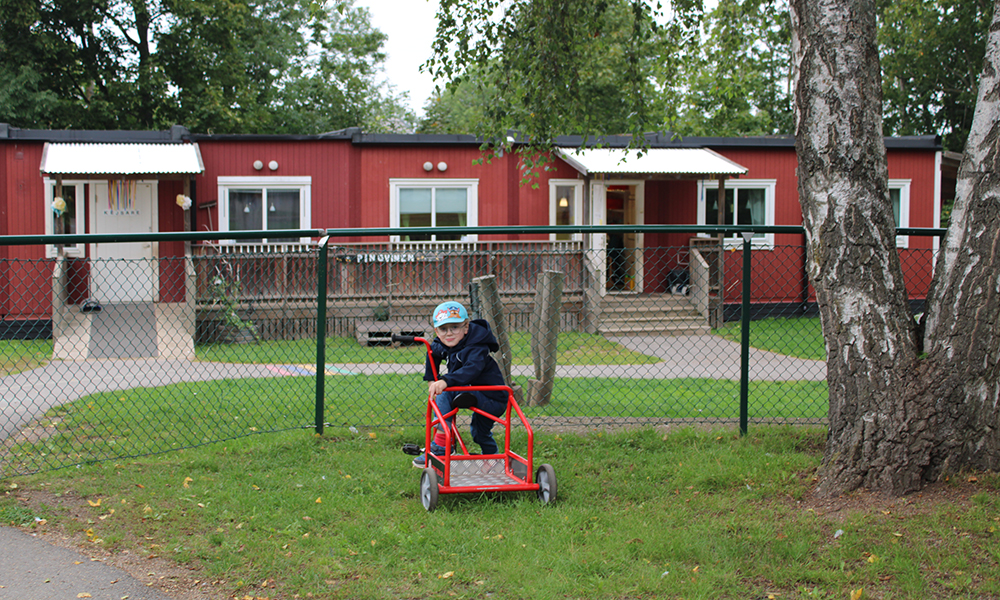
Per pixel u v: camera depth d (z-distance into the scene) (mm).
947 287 4621
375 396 8469
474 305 8078
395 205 16969
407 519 4512
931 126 29859
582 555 3959
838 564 3822
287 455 5785
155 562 3895
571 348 13656
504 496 4941
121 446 6199
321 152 16719
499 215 17281
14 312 15211
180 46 26094
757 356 12875
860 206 4715
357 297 15352
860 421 4707
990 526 4055
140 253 16344
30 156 15750
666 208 18266
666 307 16516
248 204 16625
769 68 28969
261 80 30562
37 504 4672
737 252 18156
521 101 9070
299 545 4109
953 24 25422
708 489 5051
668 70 10125
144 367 11172
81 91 25812
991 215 4477
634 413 7730
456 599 3529
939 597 3484
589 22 9023
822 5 4754
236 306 14430
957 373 4559
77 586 3611
